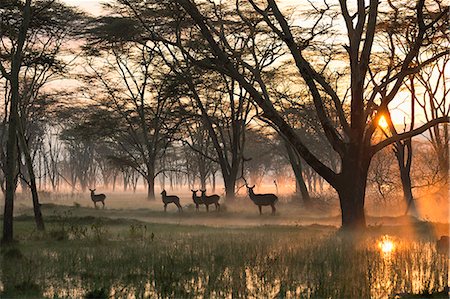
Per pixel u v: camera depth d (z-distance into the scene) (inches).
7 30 1098.7
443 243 633.6
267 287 423.5
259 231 866.1
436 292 404.8
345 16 835.4
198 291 411.5
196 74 1508.4
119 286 429.7
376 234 814.5
